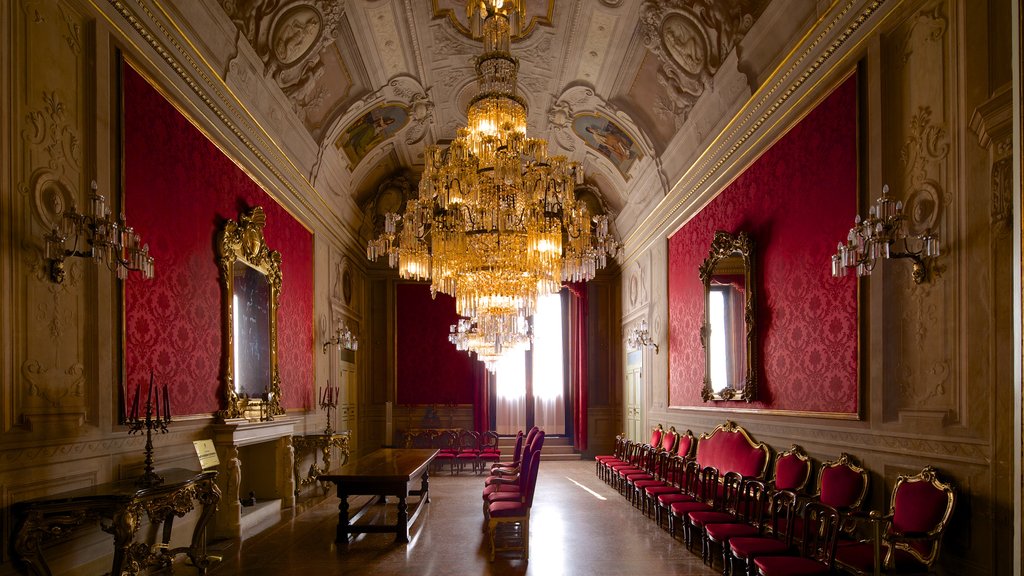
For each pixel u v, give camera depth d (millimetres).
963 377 4492
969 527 4391
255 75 8008
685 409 10406
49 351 4598
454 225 8203
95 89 5141
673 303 11234
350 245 14305
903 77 5215
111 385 5238
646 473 9945
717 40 7957
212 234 7246
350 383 14156
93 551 5000
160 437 5973
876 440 5426
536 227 7957
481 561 6605
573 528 8195
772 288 7473
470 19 9250
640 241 13820
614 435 16734
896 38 5320
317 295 11430
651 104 10477
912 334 5039
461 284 8867
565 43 10094
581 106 11789
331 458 11812
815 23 6258
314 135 10555
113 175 5359
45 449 4492
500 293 8609
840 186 6031
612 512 9289
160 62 6102
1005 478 4094
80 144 5027
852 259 4844
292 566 6371
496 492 7949
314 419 11125
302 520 8625
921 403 4922
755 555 4949
